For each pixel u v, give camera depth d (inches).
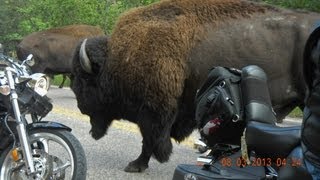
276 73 240.2
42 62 716.0
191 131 264.5
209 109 165.5
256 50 240.5
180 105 255.6
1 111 189.6
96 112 280.4
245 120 155.5
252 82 157.0
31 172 180.4
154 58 247.1
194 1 256.2
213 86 169.3
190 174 140.8
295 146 123.6
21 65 192.9
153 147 254.8
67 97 671.1
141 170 256.5
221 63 243.6
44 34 722.8
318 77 109.1
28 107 185.9
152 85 248.1
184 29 248.2
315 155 111.9
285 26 240.5
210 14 251.3
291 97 242.7
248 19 246.5
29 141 183.8
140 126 258.7
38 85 189.3
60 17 1102.4
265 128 130.9
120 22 264.4
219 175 138.3
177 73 246.8
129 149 309.4
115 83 260.5
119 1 1110.4
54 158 189.0
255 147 132.5
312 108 110.9
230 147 153.9
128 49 253.1
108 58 261.9
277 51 239.3
